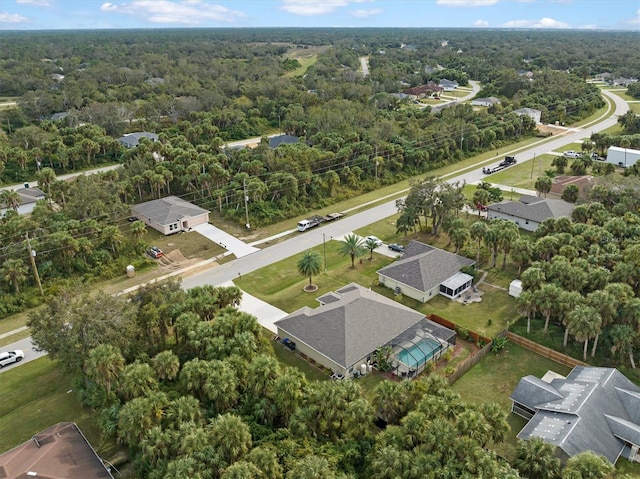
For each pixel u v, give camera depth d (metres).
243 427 34.06
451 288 60.94
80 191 77.62
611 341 47.28
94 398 41.12
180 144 111.50
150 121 148.62
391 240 78.94
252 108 163.38
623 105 180.12
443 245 76.19
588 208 73.69
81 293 47.47
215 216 89.25
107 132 137.25
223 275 68.88
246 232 83.00
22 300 61.12
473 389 45.84
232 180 94.19
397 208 87.94
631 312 46.94
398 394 37.56
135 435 35.28
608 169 101.81
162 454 33.94
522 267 67.19
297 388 38.19
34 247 64.69
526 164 116.75
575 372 45.59
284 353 51.69
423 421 34.44
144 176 91.25
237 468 30.67
